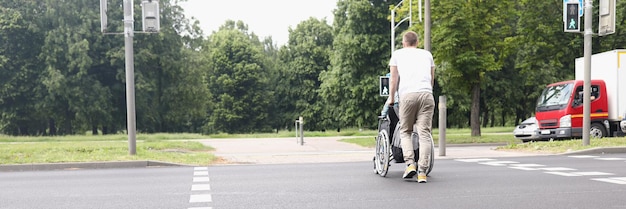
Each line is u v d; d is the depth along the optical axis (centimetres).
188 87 4281
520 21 2581
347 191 657
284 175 864
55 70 3762
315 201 588
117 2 4094
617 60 1853
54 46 3784
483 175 807
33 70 3941
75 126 4425
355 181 757
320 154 1475
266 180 796
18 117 4109
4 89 3834
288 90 5875
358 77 3916
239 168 1027
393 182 738
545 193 618
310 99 5725
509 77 4122
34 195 680
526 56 2711
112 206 583
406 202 567
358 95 3869
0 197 666
